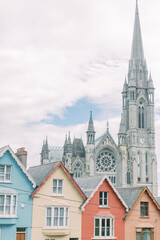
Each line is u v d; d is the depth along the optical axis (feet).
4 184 162.61
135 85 652.89
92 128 580.71
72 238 174.50
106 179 188.24
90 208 180.65
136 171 599.98
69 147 571.28
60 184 176.35
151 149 625.00
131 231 188.34
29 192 167.73
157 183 612.29
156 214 197.67
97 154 574.97
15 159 166.20
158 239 195.72
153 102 649.20
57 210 172.65
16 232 162.91
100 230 180.75
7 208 161.07
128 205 193.98
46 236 168.14
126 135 623.36
